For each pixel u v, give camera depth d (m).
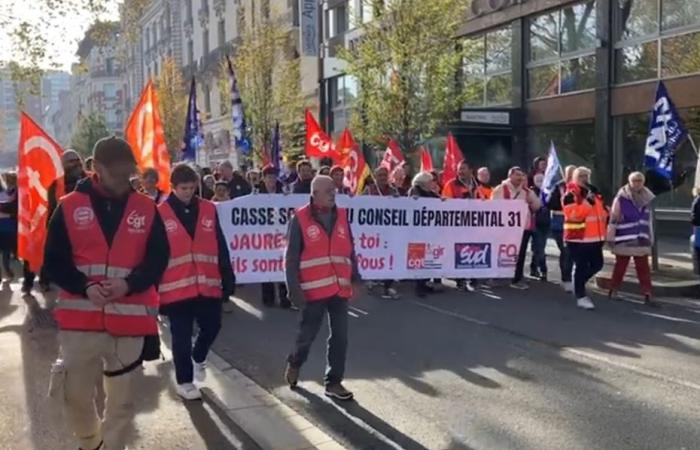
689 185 17.36
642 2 18.45
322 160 17.44
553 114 21.05
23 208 8.80
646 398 6.20
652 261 12.50
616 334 8.62
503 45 22.91
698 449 5.07
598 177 19.56
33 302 10.45
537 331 8.82
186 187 6.17
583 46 20.16
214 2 49.31
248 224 10.70
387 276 11.42
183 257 6.15
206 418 5.73
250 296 11.59
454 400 6.23
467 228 11.78
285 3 36.47
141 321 4.20
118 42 14.79
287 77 31.86
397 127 18.95
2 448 5.12
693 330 8.80
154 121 9.58
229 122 39.94
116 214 4.10
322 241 6.20
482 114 21.25
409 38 18.47
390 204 11.40
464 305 10.57
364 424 5.67
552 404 6.08
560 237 11.78
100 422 4.46
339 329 6.26
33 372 6.95
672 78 17.58
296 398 6.30
